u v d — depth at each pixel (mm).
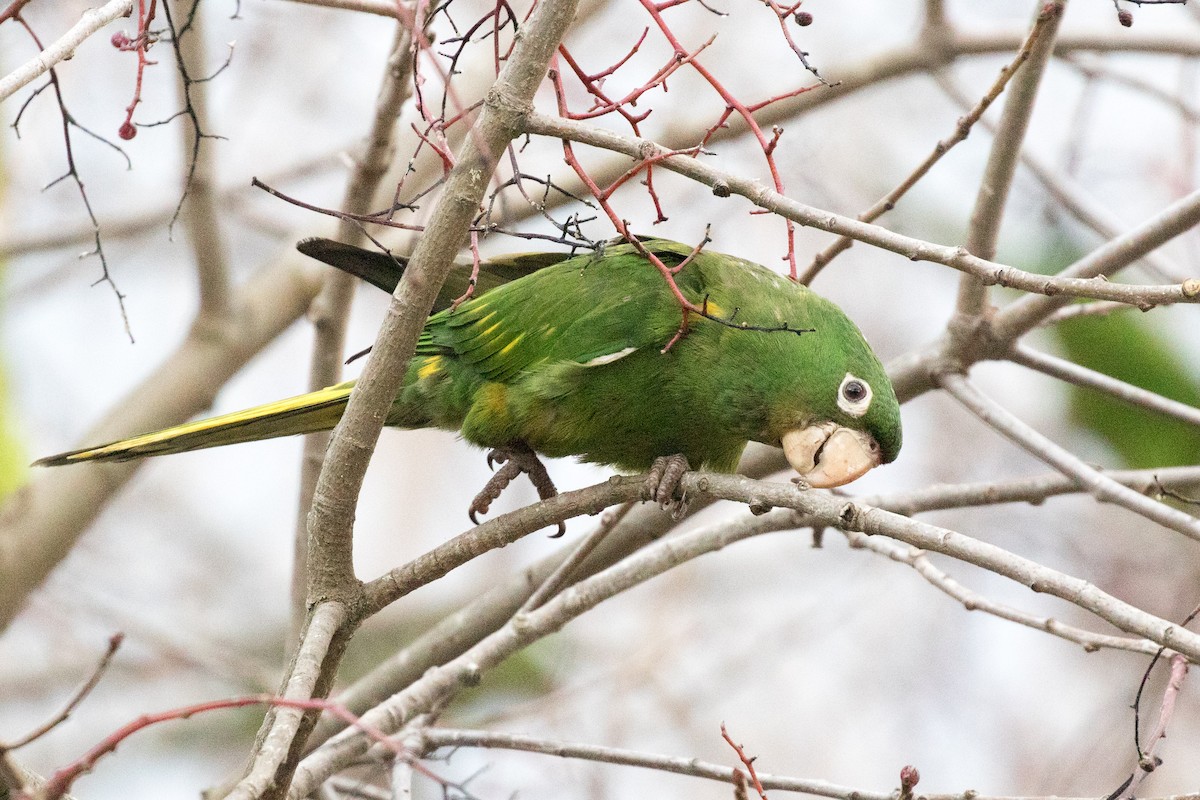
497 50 6328
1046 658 16984
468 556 6906
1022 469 16328
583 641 16375
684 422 8406
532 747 7992
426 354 8828
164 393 11742
